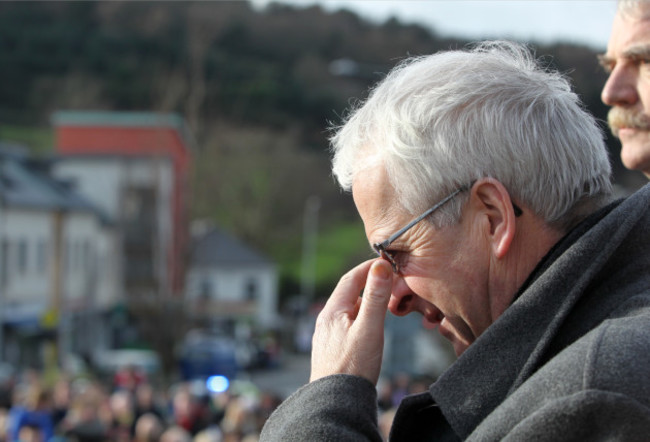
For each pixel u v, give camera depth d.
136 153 50.34
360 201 1.97
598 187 1.85
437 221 1.84
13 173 40.06
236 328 64.56
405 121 1.86
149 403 15.67
